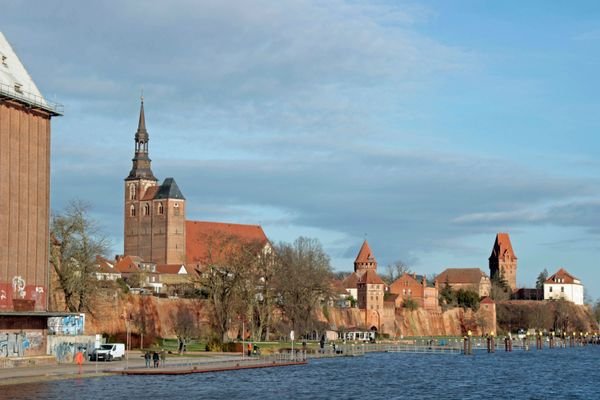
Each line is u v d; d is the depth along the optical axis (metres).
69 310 161.00
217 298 191.38
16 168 128.25
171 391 104.25
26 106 130.62
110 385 107.00
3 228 124.38
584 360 194.88
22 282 128.12
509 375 146.75
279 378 127.12
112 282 187.75
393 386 121.81
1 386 101.81
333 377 132.62
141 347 177.50
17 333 124.31
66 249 161.25
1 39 133.62
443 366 167.75
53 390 99.81
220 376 125.62
